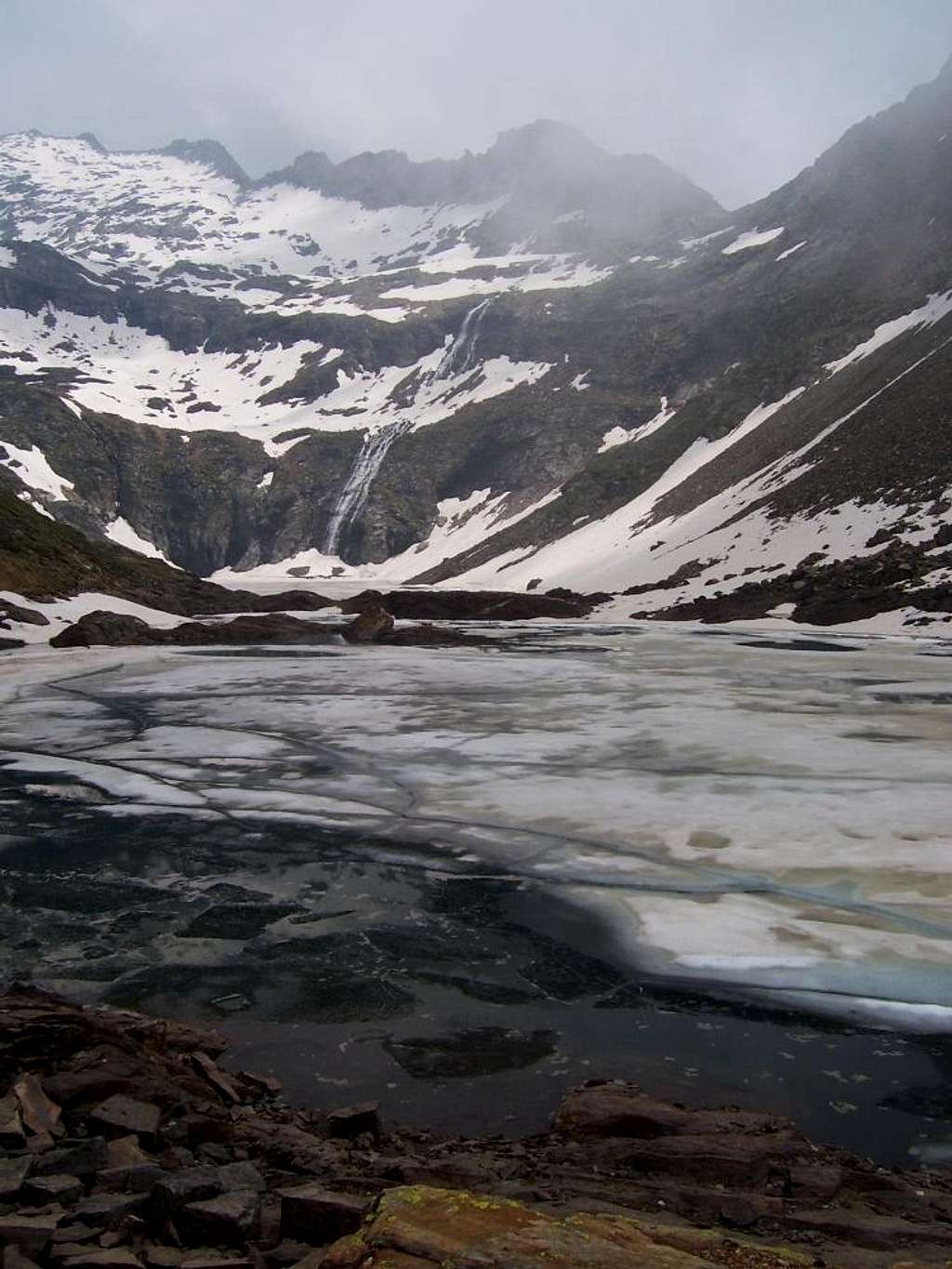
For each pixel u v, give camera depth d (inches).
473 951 358.0
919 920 374.6
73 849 497.7
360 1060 272.8
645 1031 290.8
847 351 4862.2
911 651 1760.6
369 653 1850.4
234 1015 305.1
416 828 530.3
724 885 424.5
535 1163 199.9
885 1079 259.3
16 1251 143.3
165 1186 161.6
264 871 458.3
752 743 788.6
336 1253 130.3
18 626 1972.2
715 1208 170.1
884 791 600.4
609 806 573.3
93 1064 230.1
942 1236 158.6
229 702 1079.6
